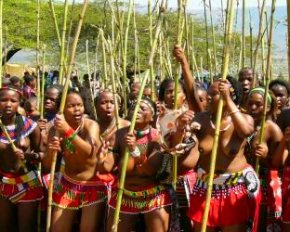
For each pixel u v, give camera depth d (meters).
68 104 5.55
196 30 21.73
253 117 5.64
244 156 5.22
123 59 6.98
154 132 5.43
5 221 6.24
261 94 5.61
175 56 5.23
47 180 6.21
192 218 5.20
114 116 6.20
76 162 5.61
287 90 6.71
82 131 5.64
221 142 5.09
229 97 4.98
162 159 5.34
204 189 5.16
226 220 5.08
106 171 5.47
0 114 5.98
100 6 19.97
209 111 5.23
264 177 5.68
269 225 5.67
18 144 5.98
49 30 23.55
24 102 8.02
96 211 5.66
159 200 5.37
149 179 5.38
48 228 5.32
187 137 5.17
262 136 5.14
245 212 5.10
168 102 6.32
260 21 6.09
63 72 5.57
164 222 5.36
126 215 5.41
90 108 6.92
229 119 5.09
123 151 5.45
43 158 5.68
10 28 25.52
